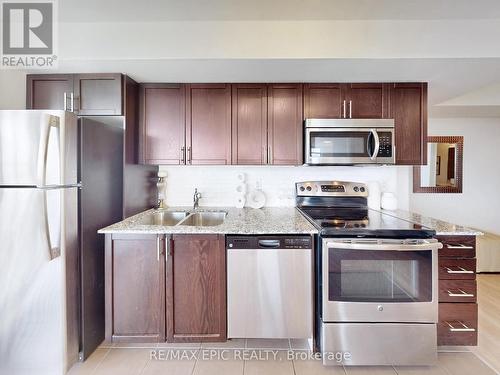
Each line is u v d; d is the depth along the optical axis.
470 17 1.78
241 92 2.33
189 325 1.84
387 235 1.74
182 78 2.22
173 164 2.34
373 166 2.68
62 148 1.58
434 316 1.70
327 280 1.71
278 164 2.35
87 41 1.86
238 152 2.34
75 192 1.69
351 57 1.84
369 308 1.69
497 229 3.95
